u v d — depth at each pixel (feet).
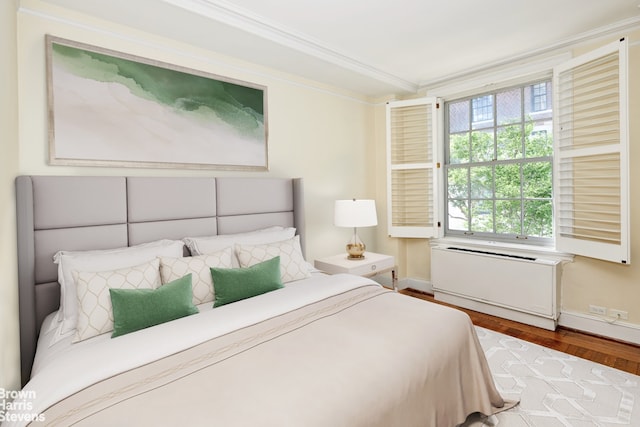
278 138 10.77
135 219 7.66
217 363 4.34
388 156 13.42
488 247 11.70
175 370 4.18
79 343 5.19
